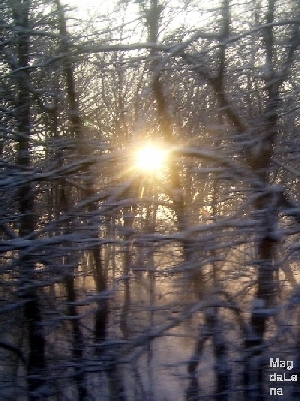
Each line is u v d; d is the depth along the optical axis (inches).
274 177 209.0
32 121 263.7
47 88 259.4
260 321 175.3
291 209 176.9
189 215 192.7
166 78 217.2
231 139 203.6
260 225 172.4
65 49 218.7
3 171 208.1
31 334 203.0
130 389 187.5
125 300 196.1
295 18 199.6
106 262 215.5
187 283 174.6
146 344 178.9
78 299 211.2
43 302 205.5
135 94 263.0
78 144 219.3
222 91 209.6
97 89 285.1
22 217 214.5
